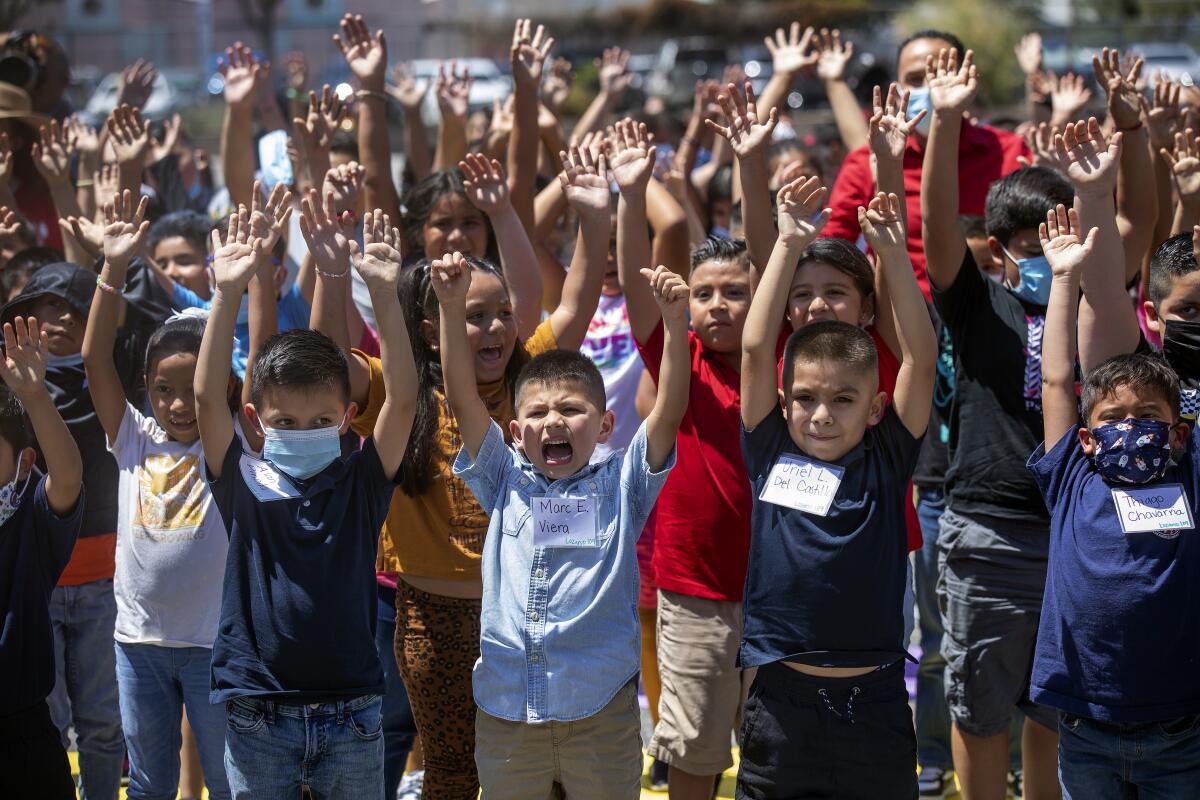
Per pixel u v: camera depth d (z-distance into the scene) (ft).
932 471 16.76
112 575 15.39
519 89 18.94
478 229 17.54
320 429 12.26
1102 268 13.14
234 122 20.63
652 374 15.02
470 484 12.78
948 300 14.67
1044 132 19.43
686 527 14.39
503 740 12.12
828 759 12.05
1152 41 96.94
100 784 15.21
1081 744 12.05
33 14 105.19
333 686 11.92
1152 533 11.69
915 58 20.16
